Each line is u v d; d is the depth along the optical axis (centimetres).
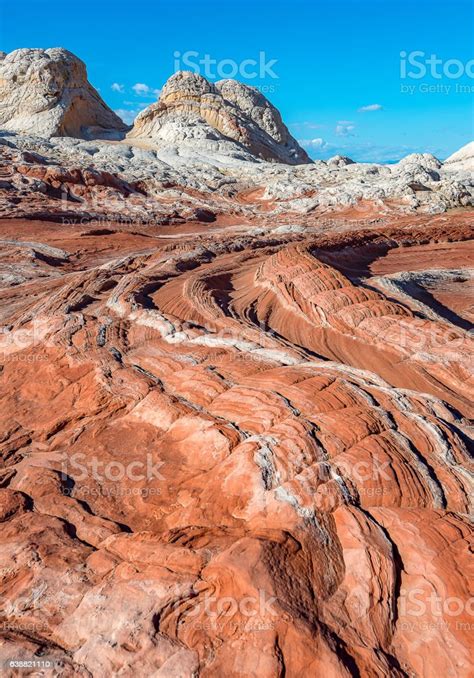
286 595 523
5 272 2325
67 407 1055
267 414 828
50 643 520
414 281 2077
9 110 7400
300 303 1529
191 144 7231
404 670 502
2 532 690
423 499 686
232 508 686
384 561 572
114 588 554
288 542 584
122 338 1298
